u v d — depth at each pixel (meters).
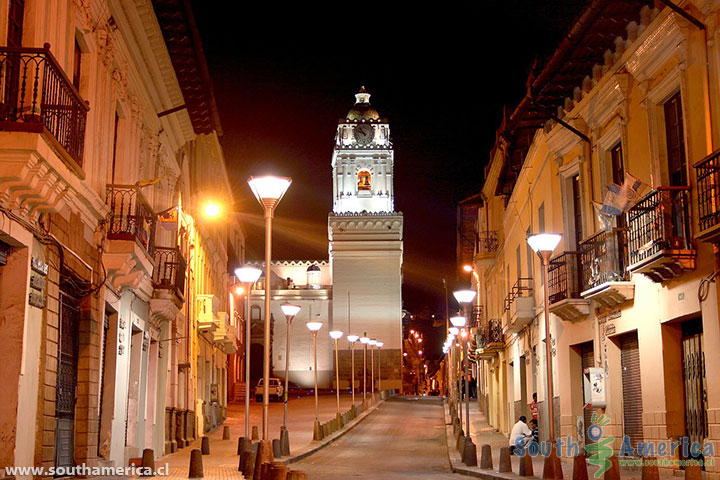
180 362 27.75
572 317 20.34
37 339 12.58
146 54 19.36
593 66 18.91
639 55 16.19
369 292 72.56
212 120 27.69
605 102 18.23
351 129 75.94
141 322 20.47
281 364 73.94
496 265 37.88
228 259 50.22
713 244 13.93
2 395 11.61
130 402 20.22
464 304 26.47
